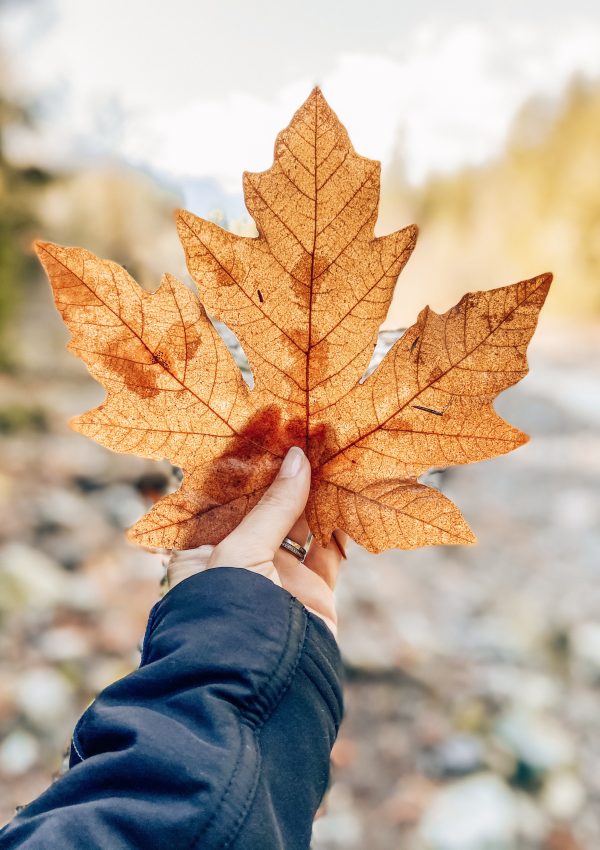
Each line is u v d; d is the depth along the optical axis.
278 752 0.28
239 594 0.30
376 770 0.86
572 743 0.94
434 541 0.32
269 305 0.29
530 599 1.35
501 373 0.29
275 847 0.26
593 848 0.77
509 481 2.14
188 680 0.28
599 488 2.08
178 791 0.26
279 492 0.31
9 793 0.70
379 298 0.29
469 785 0.84
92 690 0.86
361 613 1.18
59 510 1.23
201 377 0.30
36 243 0.27
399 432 0.31
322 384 0.31
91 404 1.82
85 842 0.25
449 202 8.45
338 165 0.27
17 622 0.94
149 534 0.32
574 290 7.07
